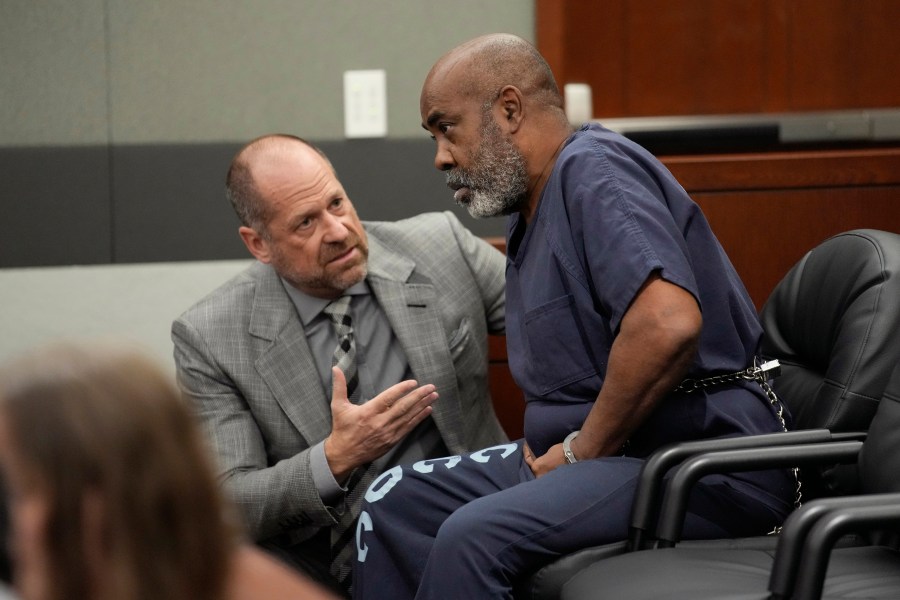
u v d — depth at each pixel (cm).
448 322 396
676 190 326
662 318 296
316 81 528
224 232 538
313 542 386
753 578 268
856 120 557
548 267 329
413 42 525
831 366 332
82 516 112
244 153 385
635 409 305
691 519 310
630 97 589
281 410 382
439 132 346
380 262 399
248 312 390
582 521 302
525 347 345
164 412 115
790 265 462
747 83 588
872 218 459
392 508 351
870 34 584
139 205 536
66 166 533
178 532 114
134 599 111
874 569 277
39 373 113
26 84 529
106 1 524
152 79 529
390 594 346
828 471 327
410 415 357
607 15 585
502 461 357
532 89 339
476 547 298
